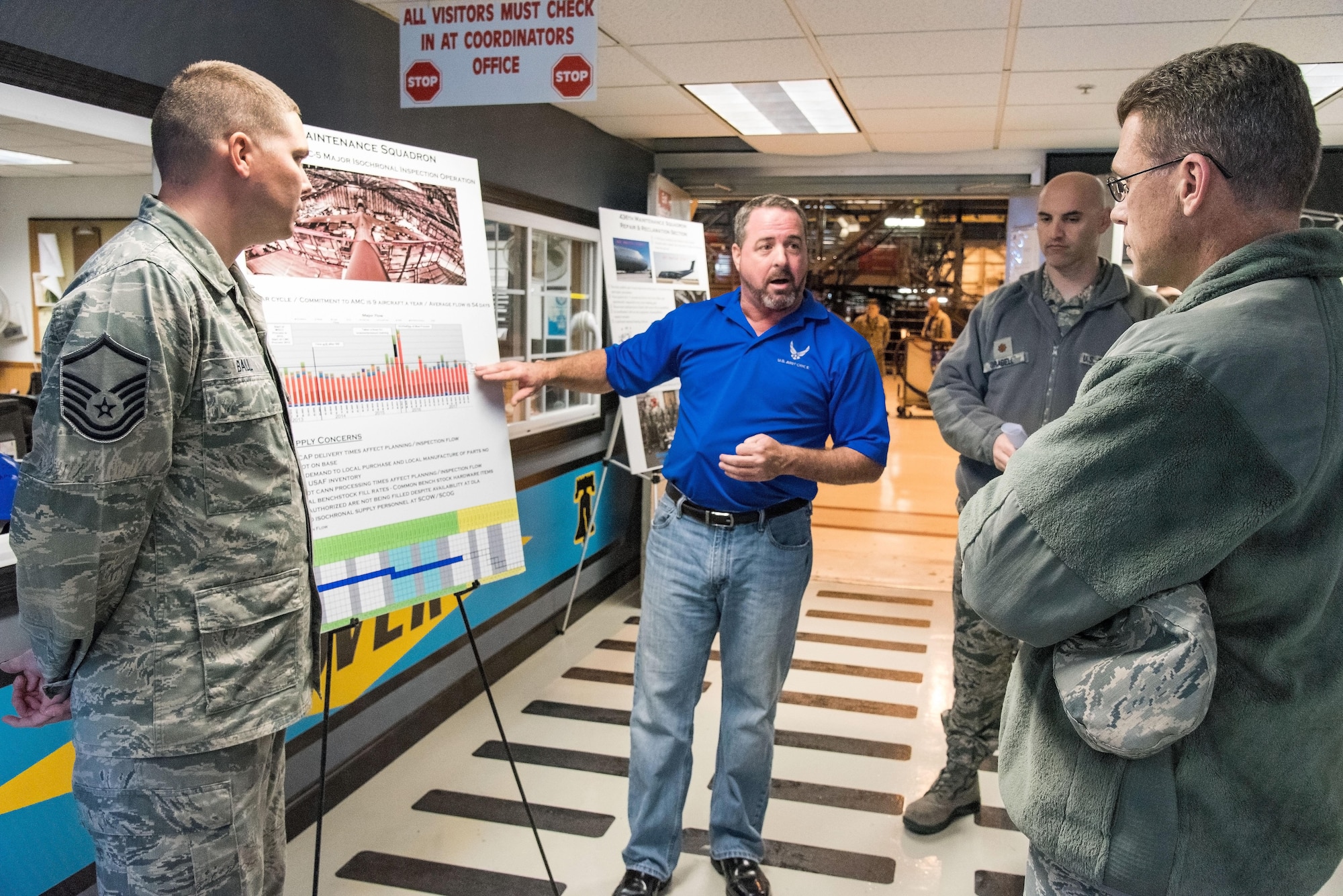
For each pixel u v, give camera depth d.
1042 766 0.93
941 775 2.63
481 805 2.70
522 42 2.46
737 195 5.47
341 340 1.83
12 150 2.25
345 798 2.73
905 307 16.97
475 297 2.11
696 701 2.19
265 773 1.37
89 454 1.10
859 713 3.40
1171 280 0.94
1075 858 0.89
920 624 4.45
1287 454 0.77
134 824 1.21
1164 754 0.85
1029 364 2.27
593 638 4.23
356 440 1.84
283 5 2.45
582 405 4.55
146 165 2.46
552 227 4.14
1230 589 0.82
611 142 4.82
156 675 1.20
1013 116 4.25
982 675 2.48
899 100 3.98
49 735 1.85
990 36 3.07
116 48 1.96
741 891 2.16
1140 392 0.79
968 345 2.39
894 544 5.98
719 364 2.08
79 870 1.91
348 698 2.76
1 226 2.66
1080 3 2.73
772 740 2.18
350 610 1.81
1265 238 0.84
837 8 2.79
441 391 2.00
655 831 2.17
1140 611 0.82
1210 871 0.85
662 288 4.02
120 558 1.15
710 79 3.66
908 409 12.54
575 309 4.61
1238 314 0.80
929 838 2.54
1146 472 0.79
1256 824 0.84
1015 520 0.85
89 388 1.10
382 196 1.93
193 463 1.23
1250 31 2.99
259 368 1.31
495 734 3.19
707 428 2.05
